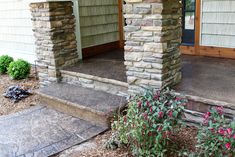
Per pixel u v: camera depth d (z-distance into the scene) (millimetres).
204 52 5141
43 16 4559
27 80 5785
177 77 3691
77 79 4527
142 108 2830
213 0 4781
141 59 3490
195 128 3240
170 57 3473
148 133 2682
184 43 5371
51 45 4617
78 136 3312
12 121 3797
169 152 2793
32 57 6555
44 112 4086
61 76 4793
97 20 5691
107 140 3152
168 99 2910
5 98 4902
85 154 2932
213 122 2506
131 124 2797
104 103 3742
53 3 4469
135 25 3422
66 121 3740
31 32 6359
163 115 2703
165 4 3188
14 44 7000
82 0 5258
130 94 3682
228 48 4840
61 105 4035
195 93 3250
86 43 5512
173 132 2855
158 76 3383
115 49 6258
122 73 4285
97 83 4238
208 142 2436
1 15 7121
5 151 3018
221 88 3391
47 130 3490
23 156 2912
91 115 3645
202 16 4984
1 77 6184
